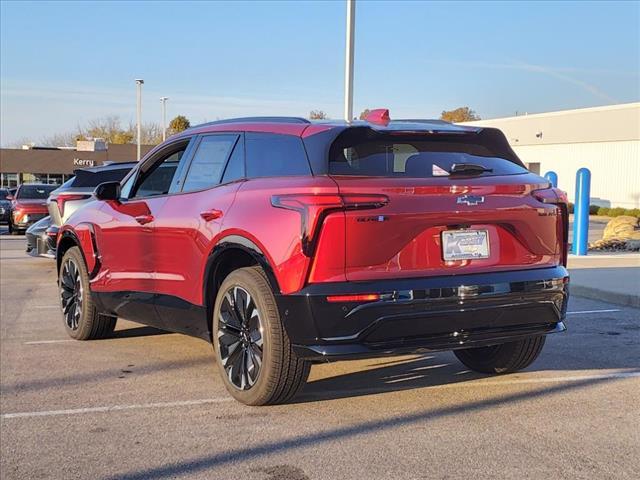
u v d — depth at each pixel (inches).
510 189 182.9
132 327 311.3
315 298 164.7
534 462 152.9
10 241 820.6
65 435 174.9
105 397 205.6
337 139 179.5
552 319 190.2
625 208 1689.2
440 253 173.9
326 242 165.2
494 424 177.5
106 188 250.1
